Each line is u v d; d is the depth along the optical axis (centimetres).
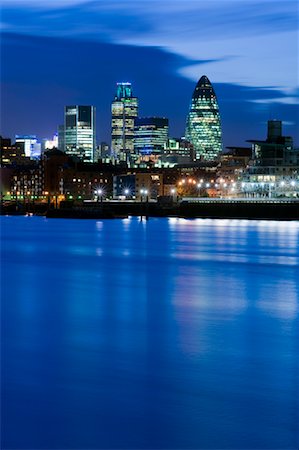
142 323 5672
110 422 3378
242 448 3106
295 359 4459
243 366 4275
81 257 12069
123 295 7294
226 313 6150
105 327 5522
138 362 4378
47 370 4197
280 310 6309
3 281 8544
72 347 4803
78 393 3778
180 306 6550
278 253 12588
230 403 3609
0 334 5247
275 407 3559
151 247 14188
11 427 3328
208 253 12656
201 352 4650
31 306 6562
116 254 12644
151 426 3328
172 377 4050
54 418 3428
